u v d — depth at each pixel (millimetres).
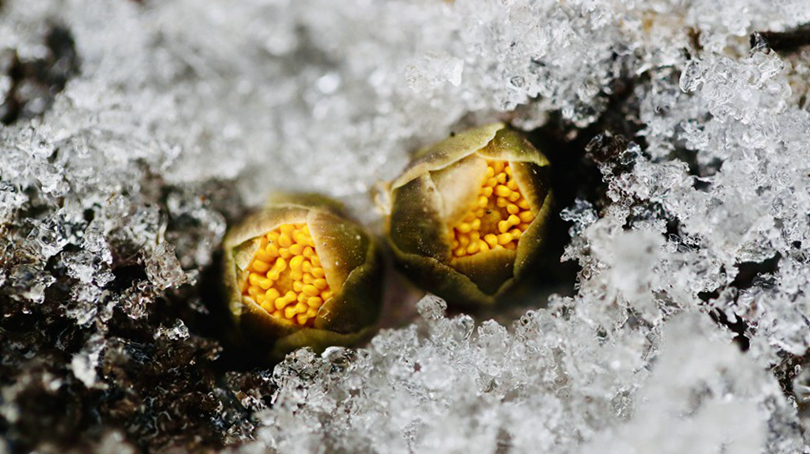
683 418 126
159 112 139
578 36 135
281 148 141
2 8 143
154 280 132
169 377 130
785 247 131
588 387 128
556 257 133
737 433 126
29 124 136
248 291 132
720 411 126
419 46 141
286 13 148
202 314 133
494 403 128
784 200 132
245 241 132
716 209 131
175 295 133
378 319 134
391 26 145
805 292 130
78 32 144
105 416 125
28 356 125
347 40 146
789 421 128
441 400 128
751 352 130
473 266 131
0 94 141
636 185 132
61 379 124
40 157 134
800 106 134
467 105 137
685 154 135
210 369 132
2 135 135
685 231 131
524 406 128
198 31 146
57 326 129
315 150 140
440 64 135
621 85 136
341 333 132
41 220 132
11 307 128
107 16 145
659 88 135
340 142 139
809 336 129
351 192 137
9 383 122
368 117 141
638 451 126
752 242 131
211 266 134
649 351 129
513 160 131
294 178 138
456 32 139
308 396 130
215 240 135
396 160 136
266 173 139
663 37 135
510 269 131
